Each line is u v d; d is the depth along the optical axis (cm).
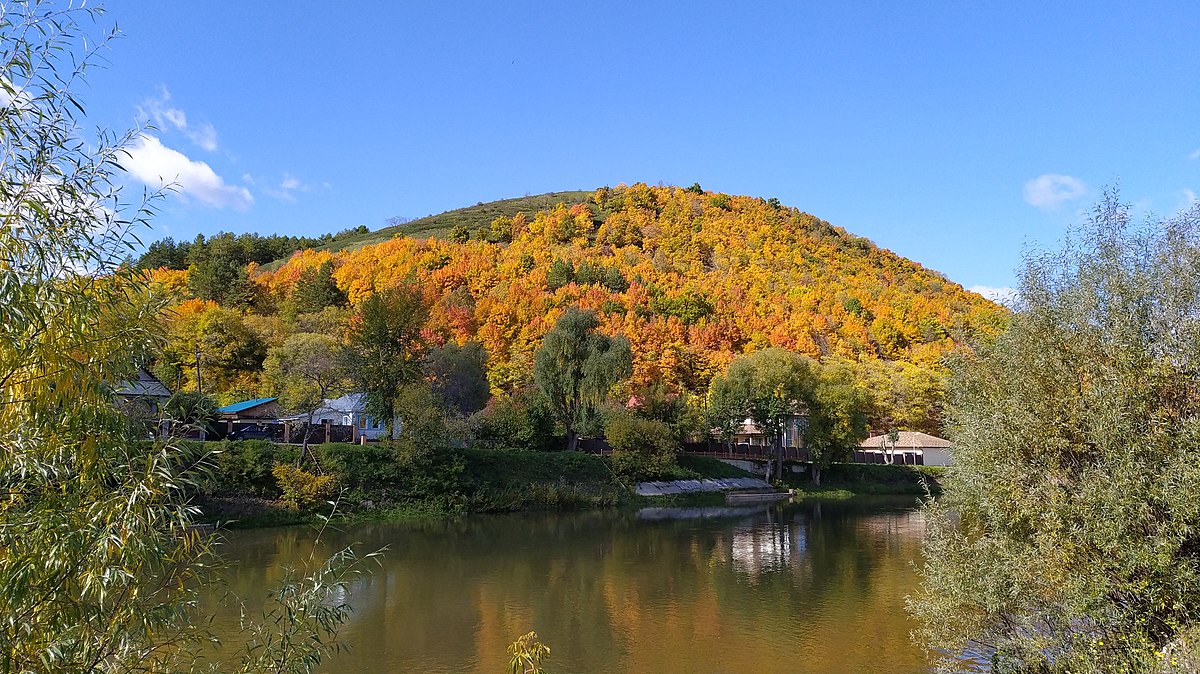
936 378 6444
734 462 5500
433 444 3572
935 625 1078
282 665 583
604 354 4678
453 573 2061
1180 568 742
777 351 5500
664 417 5112
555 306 7425
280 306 7500
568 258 9638
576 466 4325
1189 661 694
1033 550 888
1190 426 775
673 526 3172
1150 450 798
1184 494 740
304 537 2628
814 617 1575
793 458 5738
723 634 1451
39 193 430
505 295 7706
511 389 6075
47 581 424
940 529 1107
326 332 5981
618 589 1856
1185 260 850
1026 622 917
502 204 15900
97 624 454
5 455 404
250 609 1484
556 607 1670
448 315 6831
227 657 1153
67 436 438
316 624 609
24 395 417
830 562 2245
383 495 3350
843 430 5162
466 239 10631
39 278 409
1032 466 897
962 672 1045
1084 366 884
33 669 409
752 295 9344
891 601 1712
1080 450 869
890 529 3067
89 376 440
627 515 3625
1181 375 818
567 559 2297
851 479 5462
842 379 5700
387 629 1484
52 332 420
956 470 1123
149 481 453
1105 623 809
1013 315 990
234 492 2938
